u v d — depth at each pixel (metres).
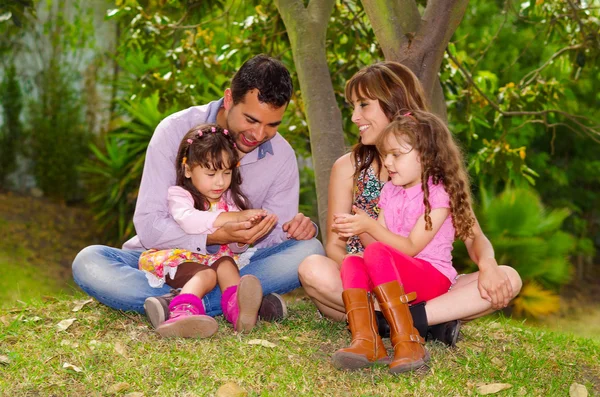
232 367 3.18
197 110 3.96
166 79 6.29
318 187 4.61
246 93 3.52
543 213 8.63
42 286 8.80
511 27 11.52
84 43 11.88
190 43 6.30
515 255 8.14
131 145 9.66
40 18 11.78
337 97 6.29
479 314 3.53
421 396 3.01
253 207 4.14
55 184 11.47
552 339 4.09
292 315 4.10
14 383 3.00
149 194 3.78
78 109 11.77
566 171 12.93
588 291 12.28
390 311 3.18
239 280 3.66
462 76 6.40
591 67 6.00
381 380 3.15
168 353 3.31
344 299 3.27
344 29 6.14
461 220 3.39
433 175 3.38
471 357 3.50
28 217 10.61
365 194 3.76
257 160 4.02
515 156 6.23
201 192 3.74
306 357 3.38
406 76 3.63
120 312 3.91
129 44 6.43
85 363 3.19
